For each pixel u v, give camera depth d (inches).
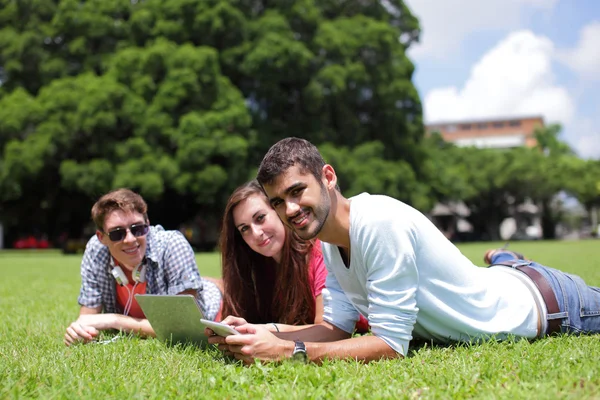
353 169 965.8
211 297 153.8
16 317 173.9
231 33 968.9
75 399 79.0
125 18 1044.5
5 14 1010.1
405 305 99.2
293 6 1021.2
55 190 966.4
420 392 77.2
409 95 1079.0
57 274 394.9
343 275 108.1
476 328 105.9
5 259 692.7
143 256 142.5
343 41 1021.2
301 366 91.6
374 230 98.1
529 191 1611.7
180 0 957.2
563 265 317.7
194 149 863.1
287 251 130.3
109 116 858.8
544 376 81.0
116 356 106.3
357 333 137.5
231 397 78.4
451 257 103.4
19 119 884.0
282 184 94.3
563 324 109.9
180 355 108.0
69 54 1002.1
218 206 968.3
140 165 862.5
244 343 97.2
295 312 131.3
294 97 1037.8
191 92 901.2
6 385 85.0
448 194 1279.5
